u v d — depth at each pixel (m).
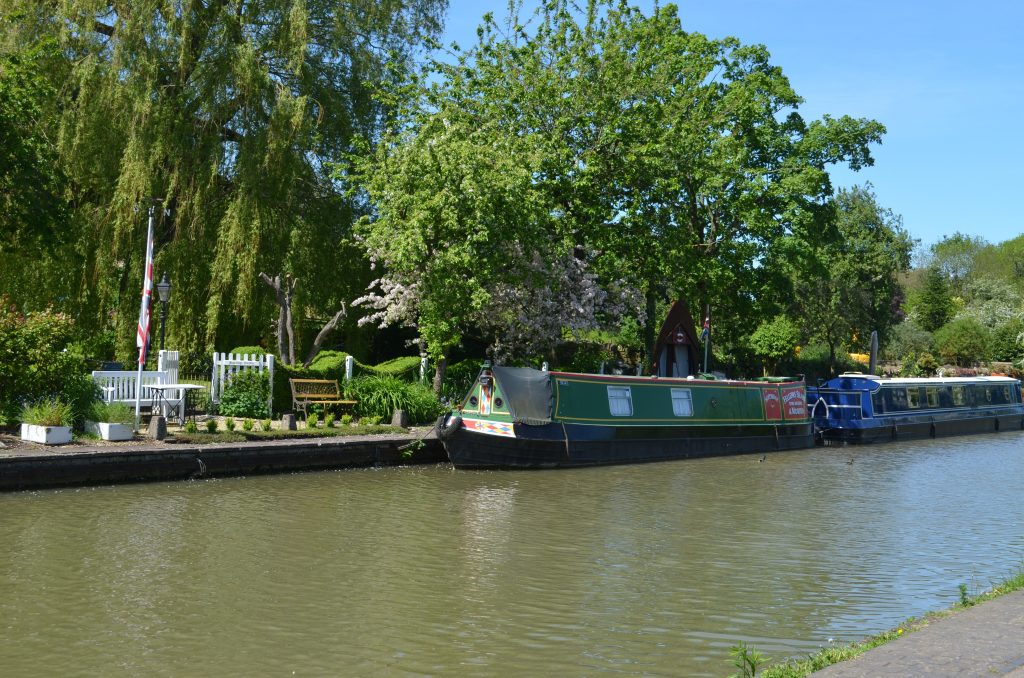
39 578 11.45
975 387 40.34
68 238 26.34
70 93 28.98
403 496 18.09
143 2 28.39
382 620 10.17
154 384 22.09
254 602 10.74
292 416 21.89
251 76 28.59
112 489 17.03
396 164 26.36
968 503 18.88
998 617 7.62
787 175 39.16
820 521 16.61
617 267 33.59
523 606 10.81
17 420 19.05
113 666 8.61
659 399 26.08
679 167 34.25
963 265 114.00
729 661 8.99
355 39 32.88
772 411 29.98
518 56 32.19
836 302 55.25
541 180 30.89
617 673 8.62
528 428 22.28
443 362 26.61
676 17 34.09
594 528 15.57
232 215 28.28
